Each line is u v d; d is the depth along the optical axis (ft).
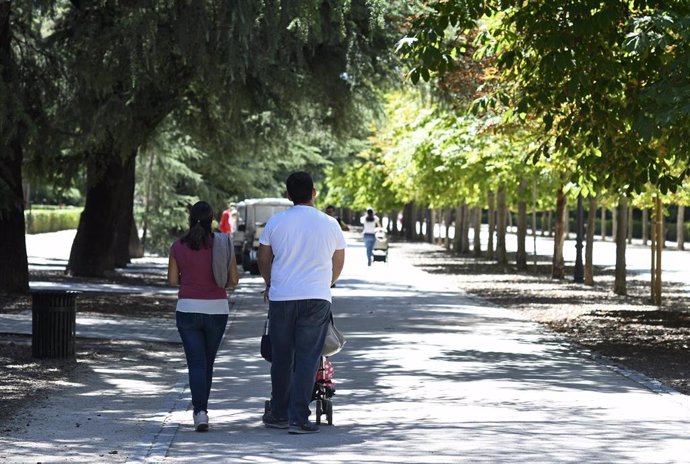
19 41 118.62
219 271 53.52
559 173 165.48
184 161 240.12
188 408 59.57
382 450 46.91
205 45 108.78
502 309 130.21
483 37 92.89
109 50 111.34
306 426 51.37
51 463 44.34
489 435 50.80
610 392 65.87
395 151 233.35
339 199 471.62
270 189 268.21
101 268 169.99
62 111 120.16
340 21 100.73
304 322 51.42
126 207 207.92
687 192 160.15
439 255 299.58
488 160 187.32
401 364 78.84
